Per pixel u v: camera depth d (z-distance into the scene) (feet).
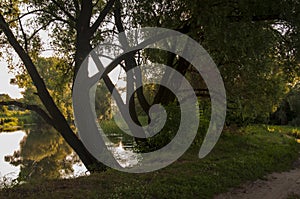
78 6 44.29
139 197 25.12
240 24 32.27
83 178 30.01
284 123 147.02
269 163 45.44
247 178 36.52
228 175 35.40
